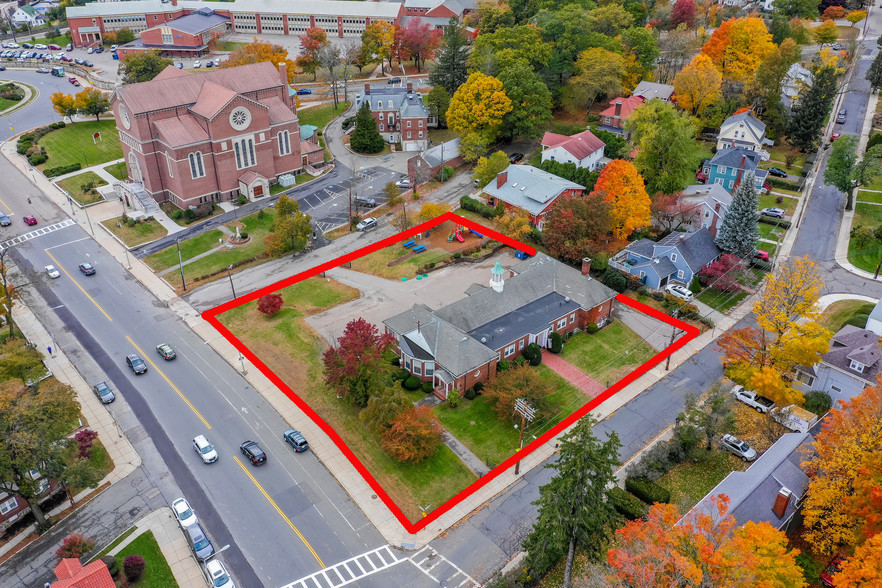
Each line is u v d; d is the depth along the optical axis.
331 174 126.31
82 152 133.75
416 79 171.88
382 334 78.88
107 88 167.12
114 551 56.50
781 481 55.31
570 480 48.69
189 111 111.75
